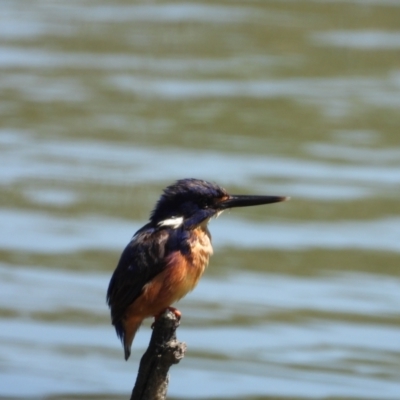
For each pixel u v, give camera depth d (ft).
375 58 79.97
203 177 59.72
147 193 58.65
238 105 70.95
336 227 55.83
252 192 58.23
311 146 64.44
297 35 84.64
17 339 46.03
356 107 70.79
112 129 66.95
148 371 25.90
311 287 49.73
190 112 70.28
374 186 59.36
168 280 28.40
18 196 58.23
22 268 51.06
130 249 28.68
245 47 82.02
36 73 76.84
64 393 42.11
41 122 68.08
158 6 91.76
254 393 42.04
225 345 45.34
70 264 51.70
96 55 80.48
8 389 42.52
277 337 46.32
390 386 42.55
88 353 45.39
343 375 43.45
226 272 51.70
